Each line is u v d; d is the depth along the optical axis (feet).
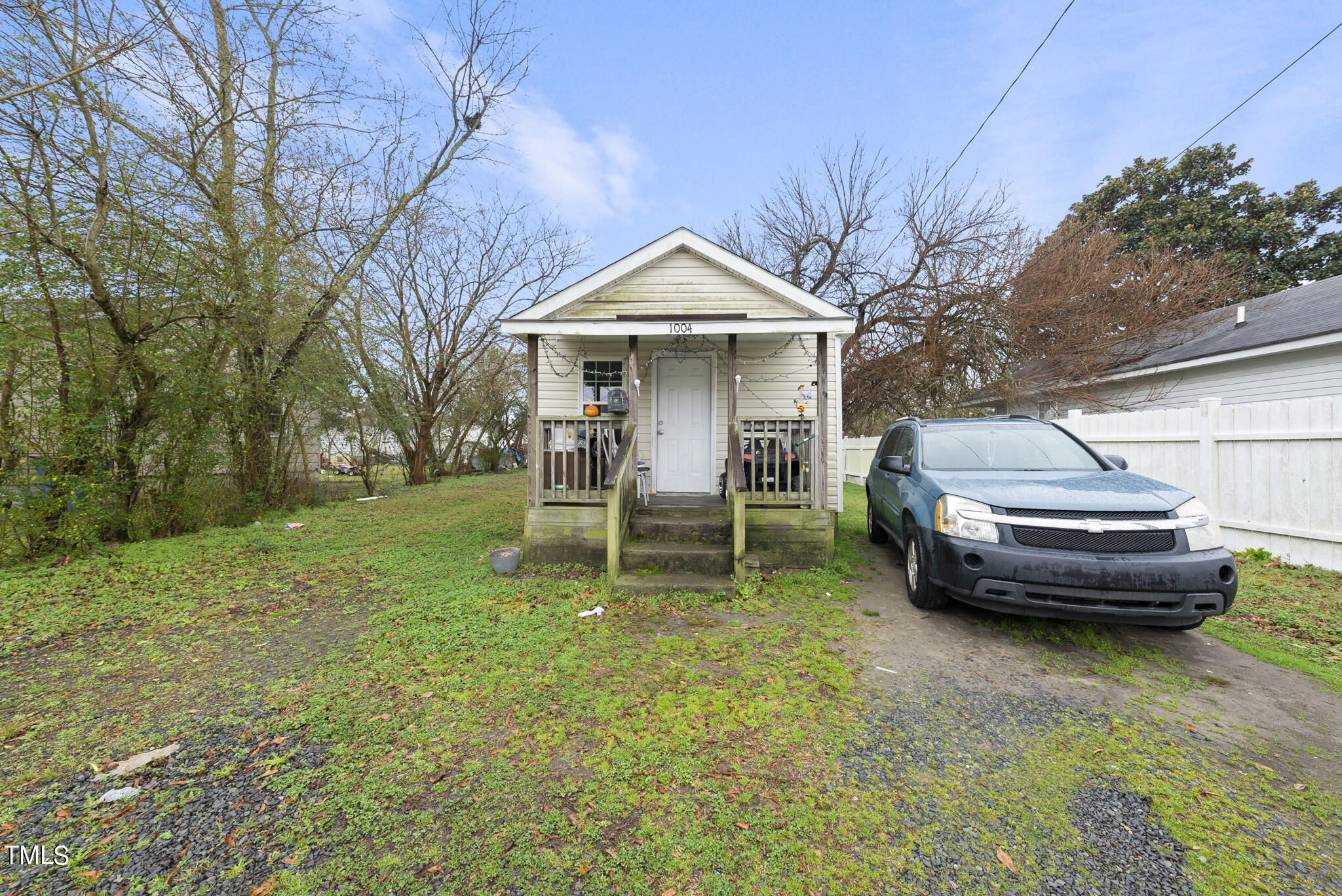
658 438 27.12
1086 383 48.44
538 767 7.85
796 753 8.20
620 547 18.13
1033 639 12.69
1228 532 19.35
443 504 39.96
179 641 12.93
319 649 12.36
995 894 5.65
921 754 8.18
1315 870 5.93
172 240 24.27
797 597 16.02
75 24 20.99
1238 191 67.05
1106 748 8.31
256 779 7.63
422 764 7.93
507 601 15.78
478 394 76.69
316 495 41.70
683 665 11.32
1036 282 50.19
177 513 26.81
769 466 24.11
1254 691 10.12
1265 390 34.99
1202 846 6.30
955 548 12.55
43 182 20.68
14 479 20.47
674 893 5.69
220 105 29.07
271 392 32.81
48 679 10.93
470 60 41.96
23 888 5.72
